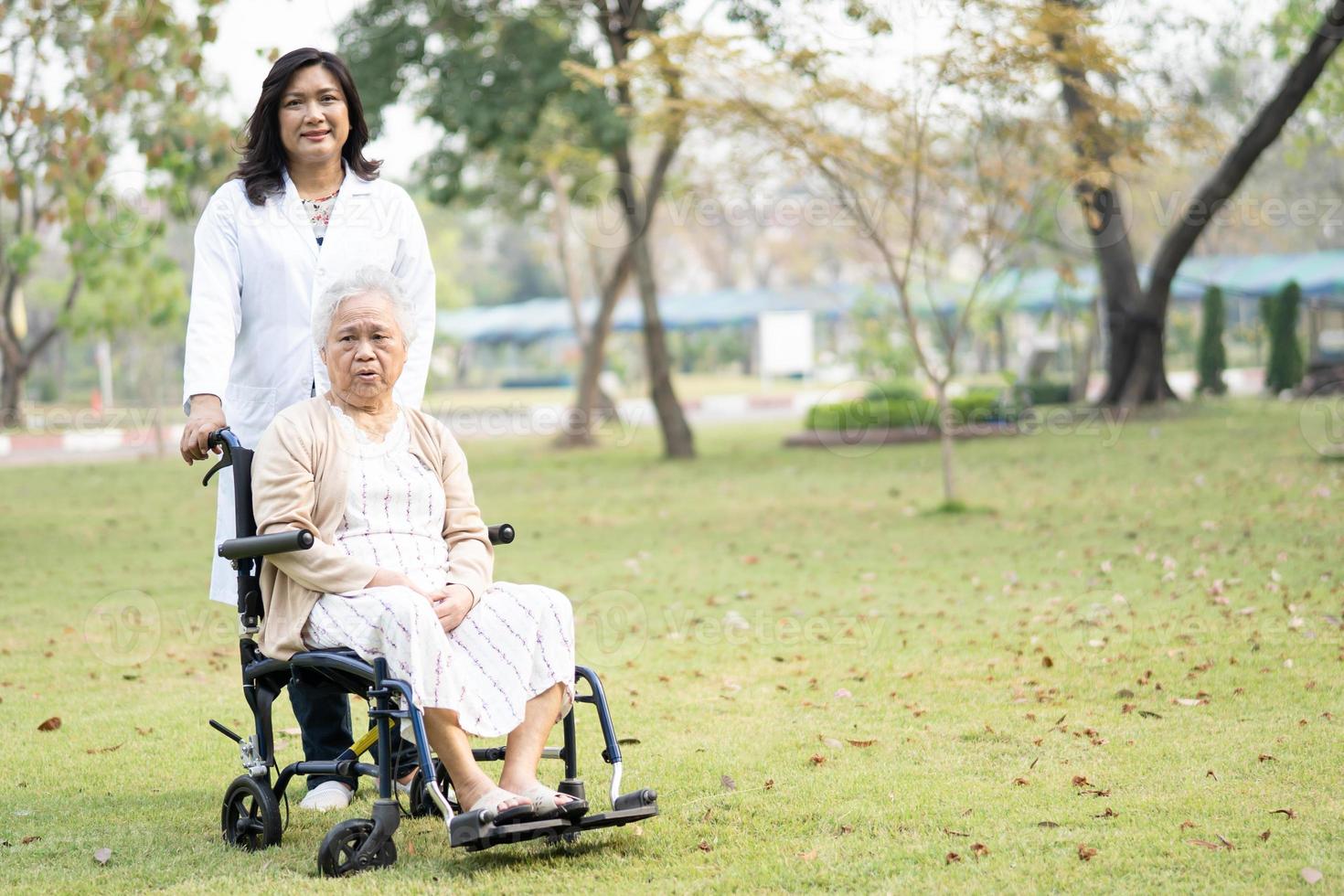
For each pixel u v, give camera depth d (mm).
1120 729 4414
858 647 6020
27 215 19016
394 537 3469
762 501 12656
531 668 3314
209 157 14789
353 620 3240
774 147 11312
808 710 4887
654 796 3211
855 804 3680
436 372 37281
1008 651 5754
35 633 6848
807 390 36500
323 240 3883
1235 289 25391
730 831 3490
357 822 3260
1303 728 4281
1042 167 10984
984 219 11477
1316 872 2936
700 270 54281
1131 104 10414
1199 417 18344
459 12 16547
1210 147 11648
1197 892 2900
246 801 3879
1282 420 17188
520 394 42062
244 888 3133
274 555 3334
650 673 5656
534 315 45375
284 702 5301
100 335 23547
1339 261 29047
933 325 34500
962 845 3295
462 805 3186
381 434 3561
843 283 40531
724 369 54812
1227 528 9008
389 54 16453
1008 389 22156
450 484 3613
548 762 4305
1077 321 25938
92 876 3268
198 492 14758
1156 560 7938
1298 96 16734
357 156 3971
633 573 8547
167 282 20109
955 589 7473
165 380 31359
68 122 10062
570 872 3188
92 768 4340
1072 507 10742
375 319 3492
